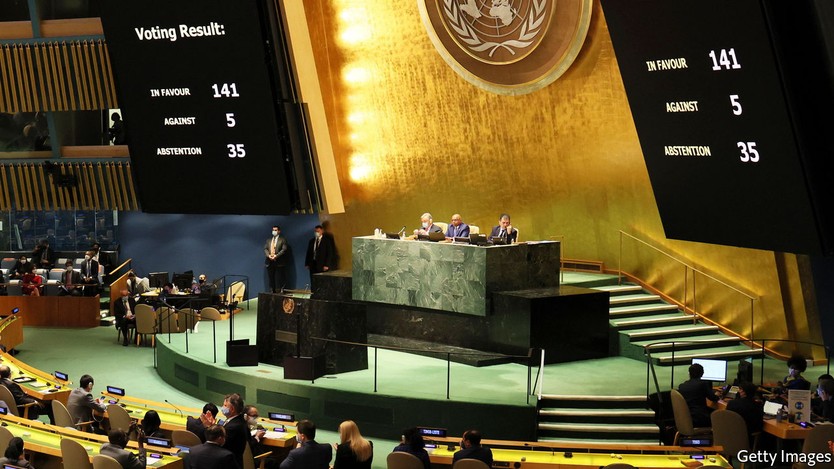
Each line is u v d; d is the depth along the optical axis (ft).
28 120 65.72
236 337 64.80
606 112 64.85
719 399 47.50
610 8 33.68
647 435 48.26
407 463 38.27
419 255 60.95
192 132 40.65
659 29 32.48
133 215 86.48
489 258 57.62
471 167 72.18
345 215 78.59
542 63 66.03
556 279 60.18
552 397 49.75
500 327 57.52
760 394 47.88
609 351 59.82
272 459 38.60
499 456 38.93
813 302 60.49
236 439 38.29
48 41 60.64
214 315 67.51
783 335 60.39
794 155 29.99
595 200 67.51
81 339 72.64
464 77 69.36
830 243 30.68
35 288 77.46
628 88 34.73
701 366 47.01
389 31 72.13
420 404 49.44
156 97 40.60
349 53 74.54
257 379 53.78
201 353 59.41
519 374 54.54
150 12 39.29
